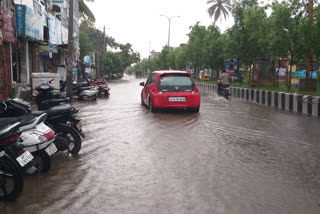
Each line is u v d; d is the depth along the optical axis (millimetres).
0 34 12531
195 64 40500
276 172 4957
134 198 3906
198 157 5730
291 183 4488
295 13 15828
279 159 5668
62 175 4758
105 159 5570
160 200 3854
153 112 11648
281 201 3865
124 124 9094
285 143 6891
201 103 15586
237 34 22938
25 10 14938
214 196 3990
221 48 32688
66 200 3855
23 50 17969
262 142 6973
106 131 8031
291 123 9516
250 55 22547
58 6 29875
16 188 3832
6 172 3848
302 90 14664
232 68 33344
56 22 22266
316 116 11102
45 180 4551
